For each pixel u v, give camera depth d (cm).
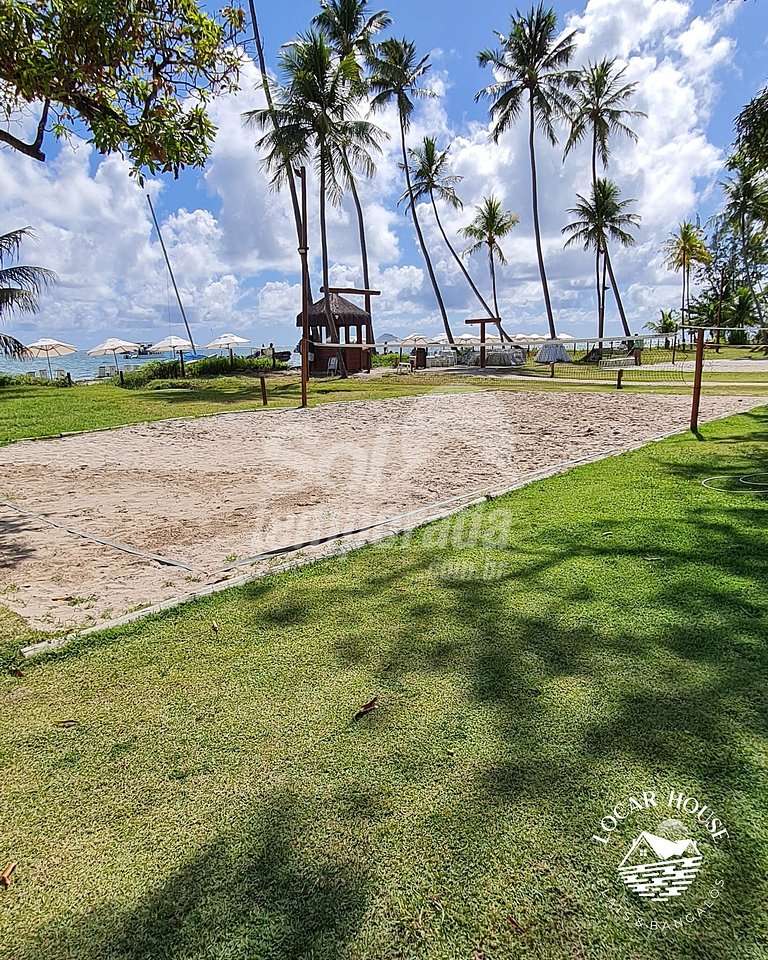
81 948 145
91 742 224
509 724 223
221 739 223
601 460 745
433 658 274
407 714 233
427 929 146
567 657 269
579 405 1365
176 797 194
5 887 163
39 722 237
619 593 335
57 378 2822
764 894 153
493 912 150
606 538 433
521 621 307
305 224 1419
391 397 1594
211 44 557
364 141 2536
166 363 2828
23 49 464
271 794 193
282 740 221
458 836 173
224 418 1263
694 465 689
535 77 3189
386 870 163
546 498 562
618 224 3666
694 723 219
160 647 296
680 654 267
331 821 181
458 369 2866
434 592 350
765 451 755
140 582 398
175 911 154
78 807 191
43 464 825
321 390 1914
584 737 214
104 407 1461
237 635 306
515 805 184
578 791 188
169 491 668
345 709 238
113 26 488
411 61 3375
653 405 1350
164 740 223
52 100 498
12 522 552
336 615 324
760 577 349
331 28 3000
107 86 521
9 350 2302
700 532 439
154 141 538
